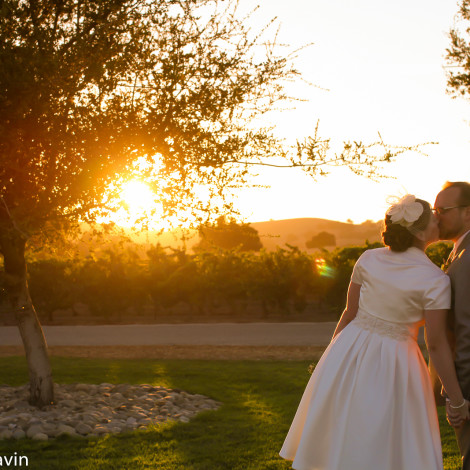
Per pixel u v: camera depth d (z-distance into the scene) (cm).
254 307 2020
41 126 494
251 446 502
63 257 780
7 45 477
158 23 548
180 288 1767
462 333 288
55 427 563
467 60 946
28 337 663
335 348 313
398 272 303
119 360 1063
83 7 537
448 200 312
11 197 555
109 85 509
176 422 588
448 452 486
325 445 300
